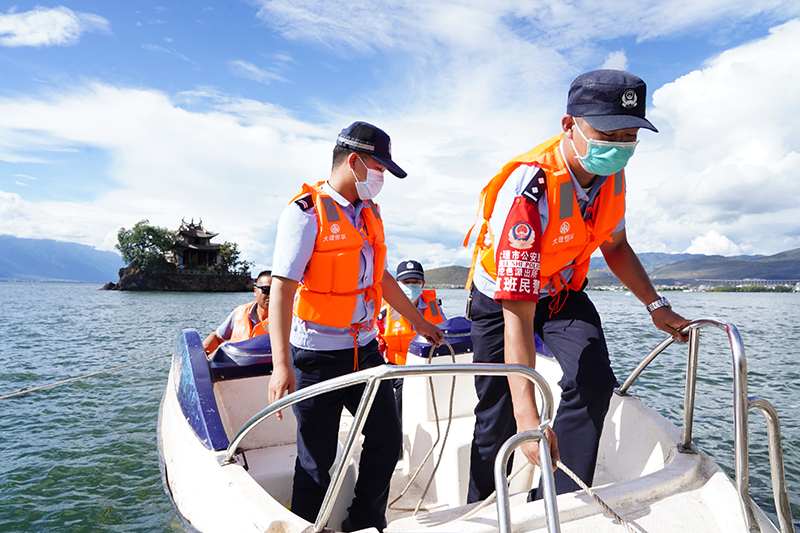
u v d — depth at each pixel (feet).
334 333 6.20
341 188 6.30
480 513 4.40
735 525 4.25
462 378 9.61
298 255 5.78
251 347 9.09
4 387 23.21
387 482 6.46
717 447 15.78
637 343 40.57
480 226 5.86
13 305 100.73
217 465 5.84
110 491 11.00
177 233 329.31
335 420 6.44
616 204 5.78
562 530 4.16
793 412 20.11
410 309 7.42
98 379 23.99
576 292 6.27
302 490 6.45
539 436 3.75
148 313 84.07
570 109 5.05
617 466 6.68
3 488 11.20
